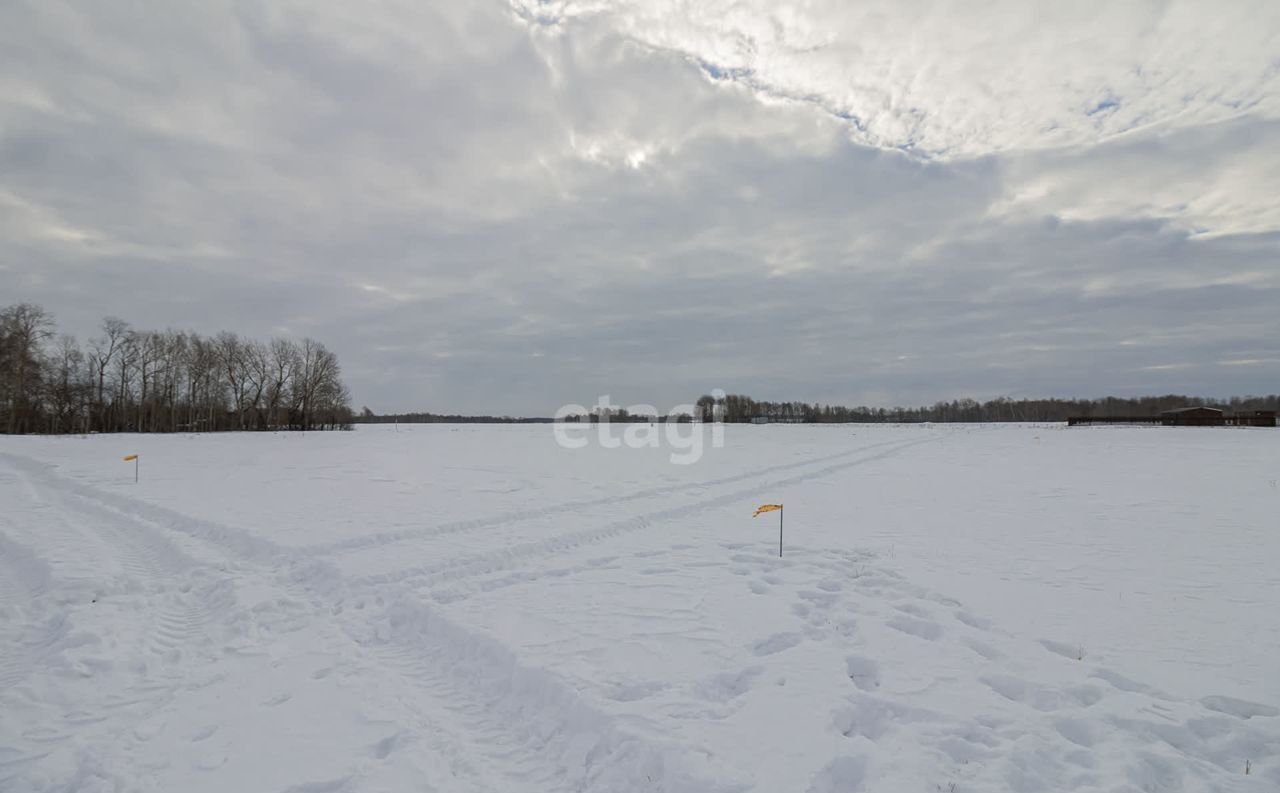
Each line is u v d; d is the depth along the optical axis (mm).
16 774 4027
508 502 14742
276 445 37344
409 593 7758
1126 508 13492
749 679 5316
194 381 67250
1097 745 4195
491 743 4496
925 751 4094
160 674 5574
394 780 3963
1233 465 21922
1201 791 3705
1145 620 6535
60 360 57500
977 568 8703
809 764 3953
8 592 7848
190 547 9977
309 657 5965
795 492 16844
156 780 3961
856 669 5582
